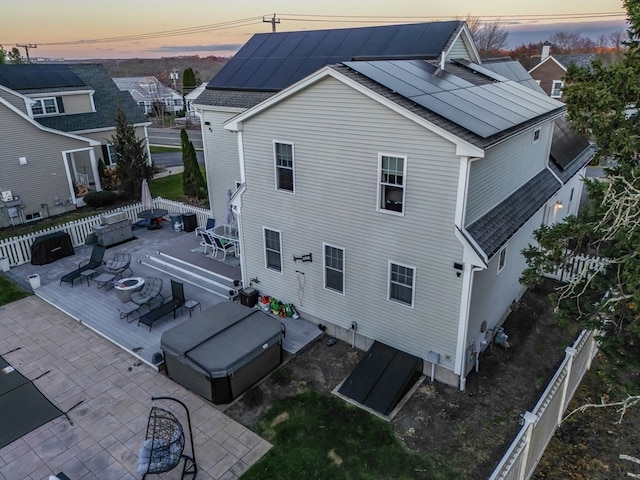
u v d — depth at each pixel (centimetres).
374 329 1134
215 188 1881
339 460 841
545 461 815
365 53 1606
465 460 838
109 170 2630
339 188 1070
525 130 1060
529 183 1312
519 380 1055
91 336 1256
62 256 1767
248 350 1004
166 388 1046
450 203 909
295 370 1098
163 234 1988
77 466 835
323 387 1038
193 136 5081
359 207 1052
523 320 1302
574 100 780
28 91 2511
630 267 659
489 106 1060
